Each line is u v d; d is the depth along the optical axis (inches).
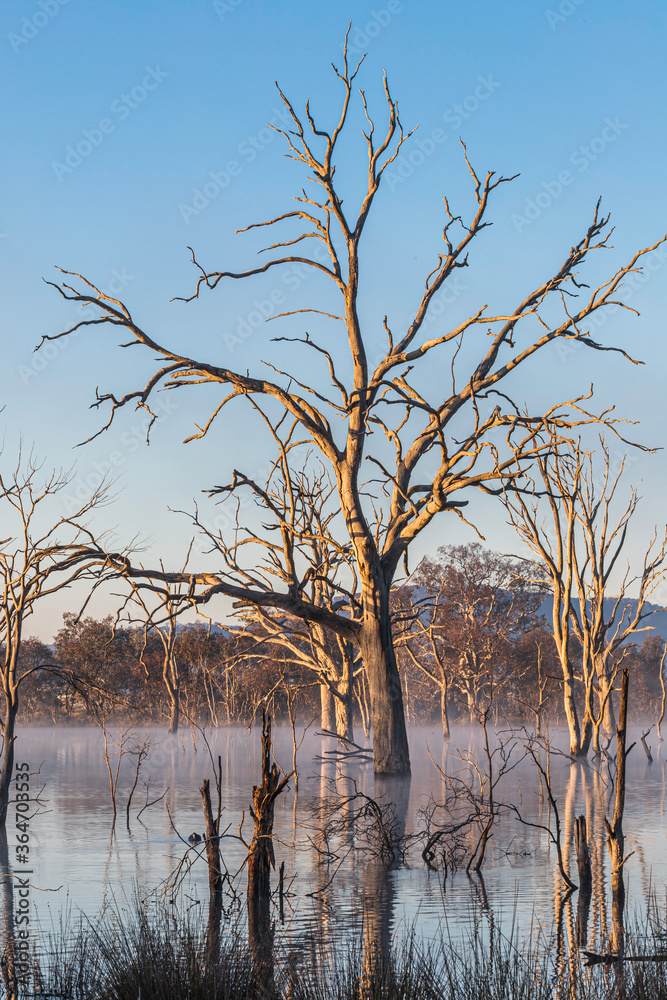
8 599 879.1
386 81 1353.3
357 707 3435.0
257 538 1514.5
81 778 1407.5
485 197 1412.4
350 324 1384.1
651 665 3909.9
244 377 1406.3
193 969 349.4
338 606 1916.8
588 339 1328.7
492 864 638.5
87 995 347.6
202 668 3245.6
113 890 563.2
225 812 966.4
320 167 1362.0
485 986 335.3
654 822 853.2
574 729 1653.5
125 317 1327.5
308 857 680.4
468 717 3555.6
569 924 460.1
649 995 331.3
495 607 3161.9
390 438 1473.9
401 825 840.3
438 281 1450.5
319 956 400.5
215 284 1368.1
